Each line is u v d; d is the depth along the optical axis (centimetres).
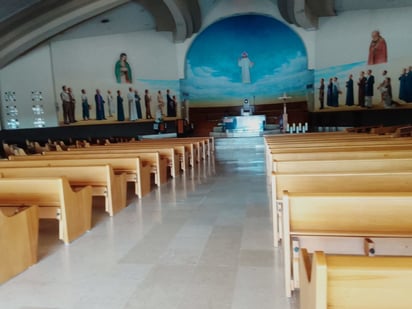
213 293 226
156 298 222
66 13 1234
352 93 1388
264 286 232
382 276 101
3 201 332
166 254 292
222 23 1595
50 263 281
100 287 239
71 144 1277
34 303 222
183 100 1678
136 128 1650
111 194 411
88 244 322
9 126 1628
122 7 1353
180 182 623
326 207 193
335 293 105
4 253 251
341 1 1288
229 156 1027
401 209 186
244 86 1684
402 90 1268
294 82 1598
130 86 1634
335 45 1412
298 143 562
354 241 193
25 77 1608
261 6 1508
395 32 1277
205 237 329
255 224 362
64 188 319
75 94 1633
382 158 331
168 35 1588
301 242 198
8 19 1198
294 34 1528
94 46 1616
